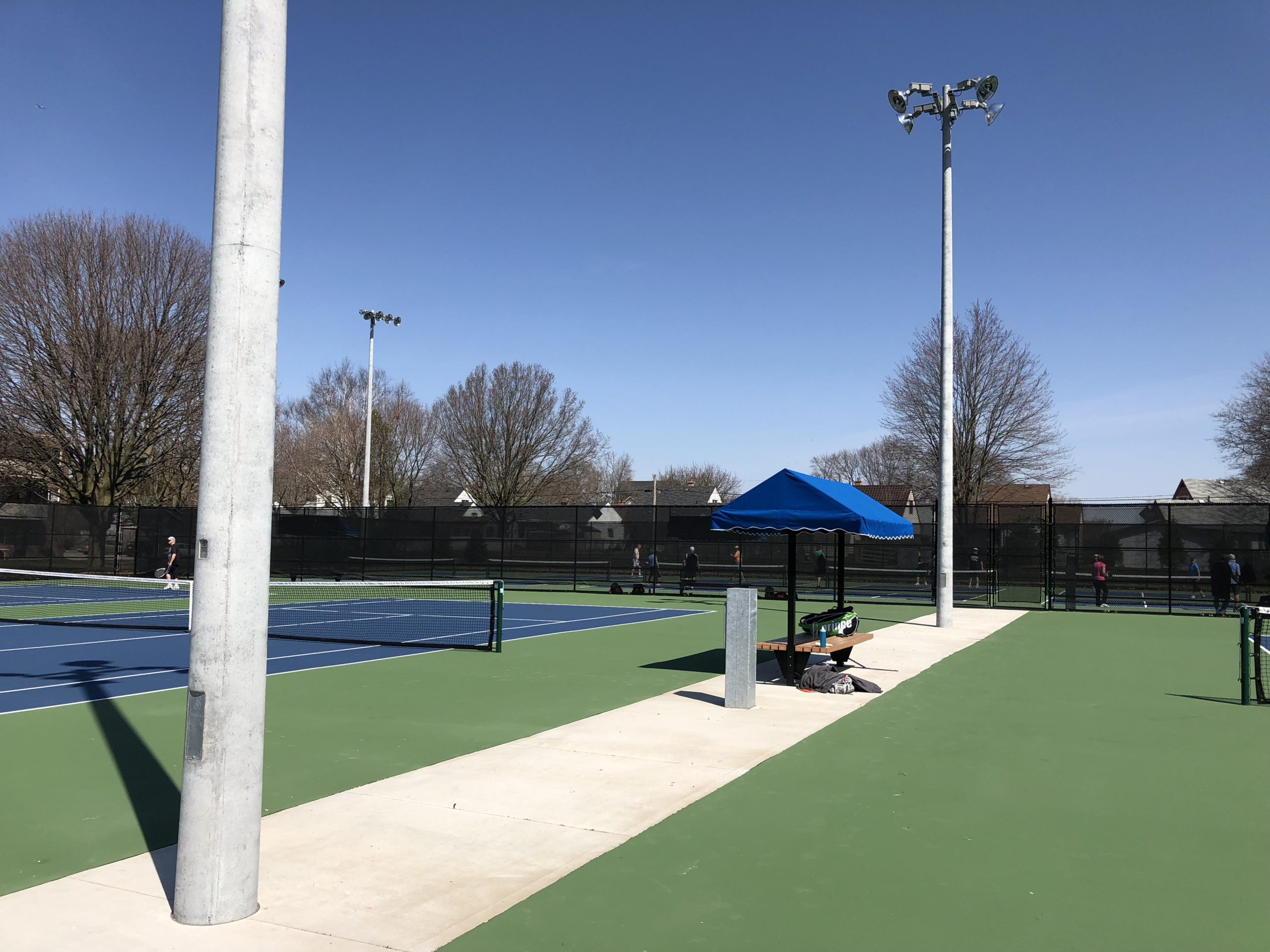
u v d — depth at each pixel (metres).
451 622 21.64
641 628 20.42
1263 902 4.96
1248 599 28.19
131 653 15.18
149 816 6.44
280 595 31.00
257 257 4.67
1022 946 4.39
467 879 5.21
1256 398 44.81
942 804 6.79
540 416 55.88
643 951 4.31
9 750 8.40
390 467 60.94
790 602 12.25
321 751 8.44
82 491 37.97
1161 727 9.71
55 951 4.23
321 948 4.29
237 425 4.57
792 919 4.69
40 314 36.06
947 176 21.03
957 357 47.28
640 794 6.98
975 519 36.53
